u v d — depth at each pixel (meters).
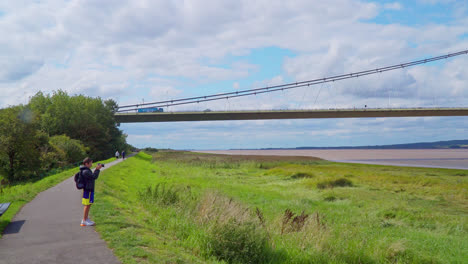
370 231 12.32
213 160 67.31
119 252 5.76
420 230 13.02
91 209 10.14
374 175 36.91
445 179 35.38
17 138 34.28
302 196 21.78
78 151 45.09
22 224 8.05
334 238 9.78
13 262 5.25
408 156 132.12
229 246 7.41
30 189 14.47
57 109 58.62
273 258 7.59
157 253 6.07
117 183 20.39
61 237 6.81
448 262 9.02
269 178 34.22
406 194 23.14
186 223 8.95
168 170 42.09
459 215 16.27
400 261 8.70
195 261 6.20
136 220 9.21
